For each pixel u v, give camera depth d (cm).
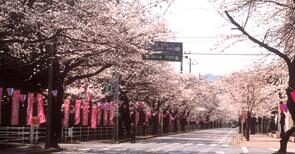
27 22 2131
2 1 2025
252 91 6012
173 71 7344
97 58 3350
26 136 3716
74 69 3697
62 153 2998
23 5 2106
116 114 4841
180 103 9538
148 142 4959
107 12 2756
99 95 4878
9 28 2297
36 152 2825
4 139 3381
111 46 2836
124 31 3148
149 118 7594
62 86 3462
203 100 12719
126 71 4781
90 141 4650
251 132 8662
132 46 3247
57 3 2256
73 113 4522
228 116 17325
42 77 3512
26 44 2667
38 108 3403
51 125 3319
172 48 4906
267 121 10462
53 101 3366
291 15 2042
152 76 5444
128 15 3478
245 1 2303
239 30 2617
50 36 2525
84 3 2455
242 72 6506
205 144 4769
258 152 3638
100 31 2667
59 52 3044
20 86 3544
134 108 6125
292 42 2223
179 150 3619
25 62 3191
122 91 5462
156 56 4897
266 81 4488
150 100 6850
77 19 2467
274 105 6919
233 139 6288
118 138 5197
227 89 8100
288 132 2944
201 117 14400
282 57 2697
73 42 2808
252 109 6400
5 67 3203
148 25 3947
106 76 4578
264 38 2402
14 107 3066
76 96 4525
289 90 2784
